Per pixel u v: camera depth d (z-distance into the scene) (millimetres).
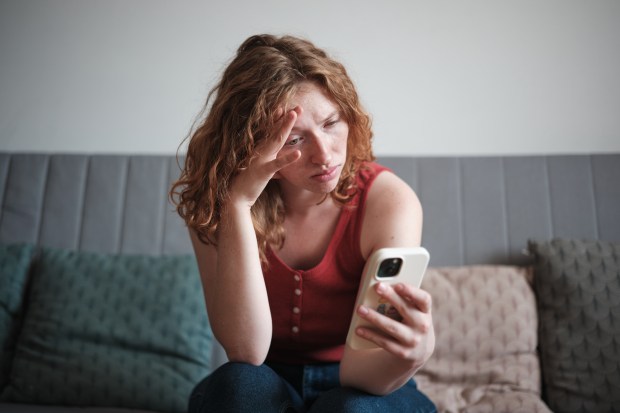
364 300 783
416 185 1888
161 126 2221
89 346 1609
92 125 2227
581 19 2119
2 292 1719
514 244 1806
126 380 1564
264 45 965
